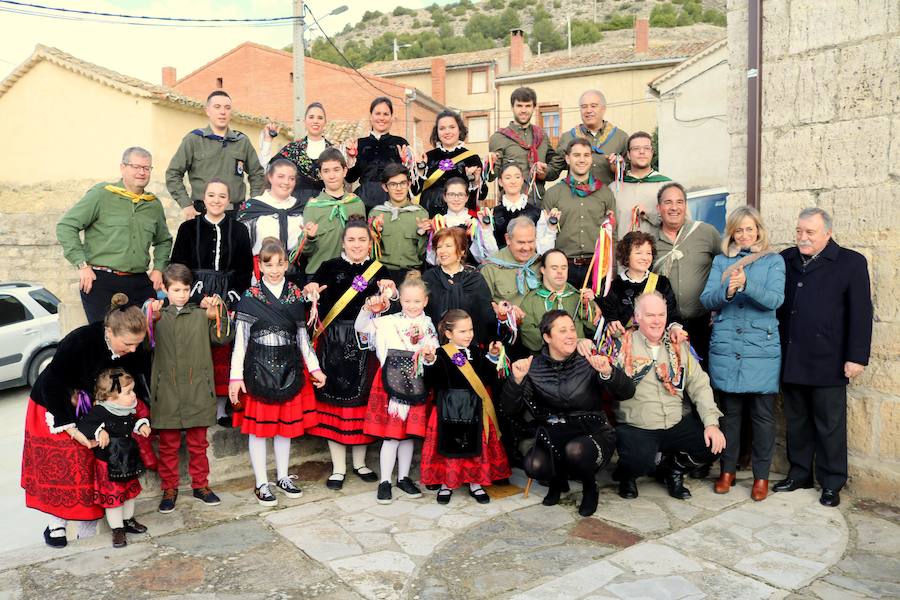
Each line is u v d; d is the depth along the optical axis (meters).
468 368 4.42
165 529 4.05
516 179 5.72
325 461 5.30
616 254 4.97
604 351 4.48
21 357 9.61
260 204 5.36
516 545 3.79
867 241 4.49
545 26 82.62
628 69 27.38
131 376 3.92
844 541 3.82
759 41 4.98
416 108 28.14
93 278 4.70
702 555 3.64
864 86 4.47
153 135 15.05
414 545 3.81
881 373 4.42
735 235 4.62
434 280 4.78
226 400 5.00
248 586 3.36
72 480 3.78
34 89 16.00
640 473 4.46
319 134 6.15
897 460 4.35
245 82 28.41
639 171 5.64
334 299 4.75
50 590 3.35
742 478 4.93
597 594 3.23
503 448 4.72
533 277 4.86
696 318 5.04
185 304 4.30
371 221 5.26
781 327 4.59
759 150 5.06
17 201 16.12
